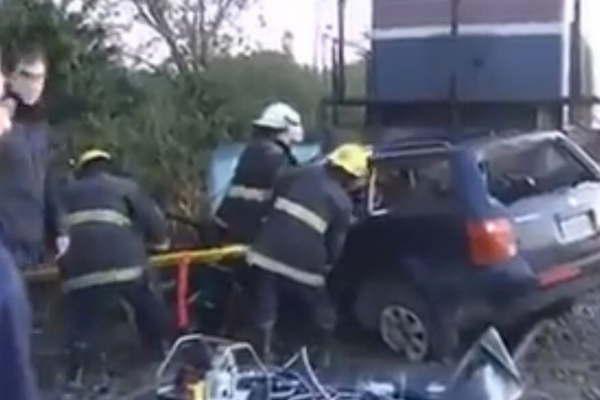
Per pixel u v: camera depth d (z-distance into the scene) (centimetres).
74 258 1287
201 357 818
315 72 2780
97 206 1294
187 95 2355
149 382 1232
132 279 1299
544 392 1196
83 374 1289
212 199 1931
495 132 1554
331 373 1164
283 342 1341
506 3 1938
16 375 400
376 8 2022
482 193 1295
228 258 1371
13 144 1049
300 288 1300
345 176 1312
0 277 403
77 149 1853
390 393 795
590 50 2091
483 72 1958
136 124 2125
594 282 1343
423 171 1352
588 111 2030
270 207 1347
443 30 1972
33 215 1077
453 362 1309
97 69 2056
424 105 1992
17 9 1862
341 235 1309
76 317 1299
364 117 2045
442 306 1316
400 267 1345
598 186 1374
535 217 1305
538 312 1330
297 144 1830
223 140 2267
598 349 1321
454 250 1306
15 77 1039
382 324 1367
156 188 2092
